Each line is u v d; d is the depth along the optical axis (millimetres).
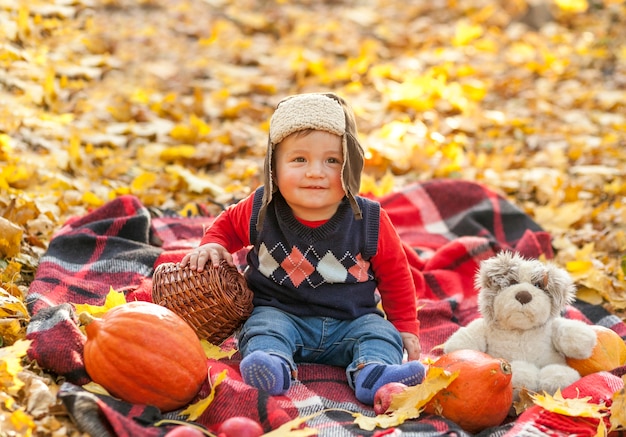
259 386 2795
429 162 5848
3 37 6395
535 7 10320
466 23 9625
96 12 8727
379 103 7156
